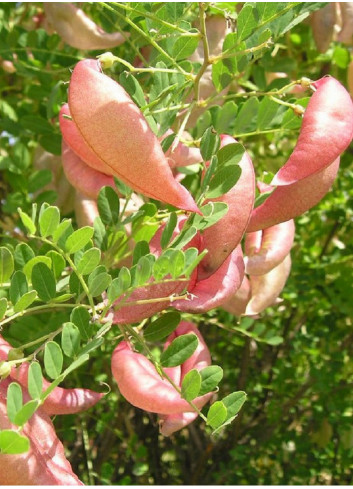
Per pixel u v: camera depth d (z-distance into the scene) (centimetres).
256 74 42
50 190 38
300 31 51
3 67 45
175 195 24
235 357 69
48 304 26
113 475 65
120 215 30
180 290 26
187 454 69
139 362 26
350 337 63
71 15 36
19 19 52
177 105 29
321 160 25
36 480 21
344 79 53
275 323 67
